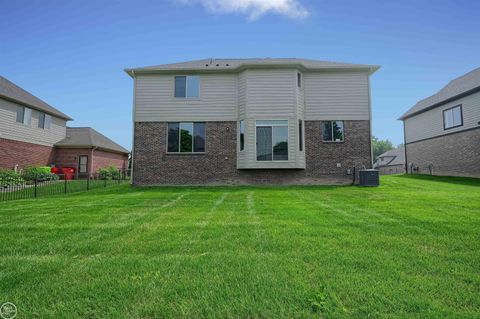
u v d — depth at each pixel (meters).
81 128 28.39
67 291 2.59
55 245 4.02
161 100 14.88
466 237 4.25
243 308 2.28
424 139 23.17
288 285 2.66
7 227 5.14
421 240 4.12
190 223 5.44
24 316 2.21
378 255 3.47
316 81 14.78
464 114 18.91
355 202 8.21
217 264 3.23
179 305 2.33
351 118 14.61
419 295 2.45
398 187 13.01
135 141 14.77
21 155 20.47
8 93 19.47
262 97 14.21
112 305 2.35
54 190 13.41
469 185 14.08
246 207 7.44
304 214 6.30
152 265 3.21
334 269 3.04
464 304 2.31
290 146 13.99
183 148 14.71
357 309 2.24
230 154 14.55
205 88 14.88
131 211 6.91
